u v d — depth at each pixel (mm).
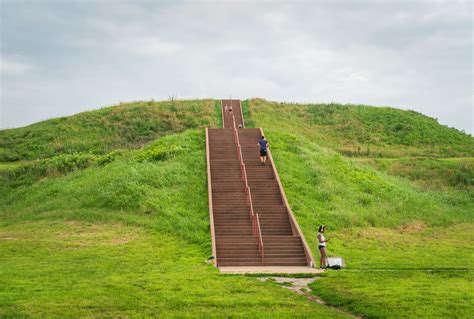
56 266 19594
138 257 22172
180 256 22953
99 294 15180
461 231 30812
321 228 22562
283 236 26094
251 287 17000
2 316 12547
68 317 12766
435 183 42219
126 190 32156
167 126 56031
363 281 18312
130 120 57531
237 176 34500
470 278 19000
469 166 45406
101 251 23000
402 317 13258
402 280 18469
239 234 27297
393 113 67812
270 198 31578
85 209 31000
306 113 65000
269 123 56250
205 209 29766
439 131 62594
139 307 13930
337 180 36406
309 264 23438
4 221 31062
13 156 49062
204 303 14539
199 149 40062
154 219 28625
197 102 64000
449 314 13453
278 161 37594
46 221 29406
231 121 55719
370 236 28078
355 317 13695
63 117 60750
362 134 59094
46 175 40625
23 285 16062
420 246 26672
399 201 34688
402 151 53812
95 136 53719
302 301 15219
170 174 34594
